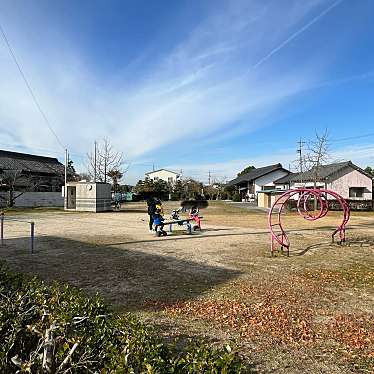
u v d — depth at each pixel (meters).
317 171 32.12
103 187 25.52
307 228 14.66
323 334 3.78
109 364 1.87
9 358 2.17
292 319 4.21
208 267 7.00
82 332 2.28
